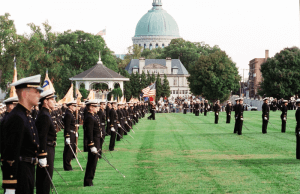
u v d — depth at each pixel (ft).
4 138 24.40
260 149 69.67
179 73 556.10
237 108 98.53
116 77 267.80
